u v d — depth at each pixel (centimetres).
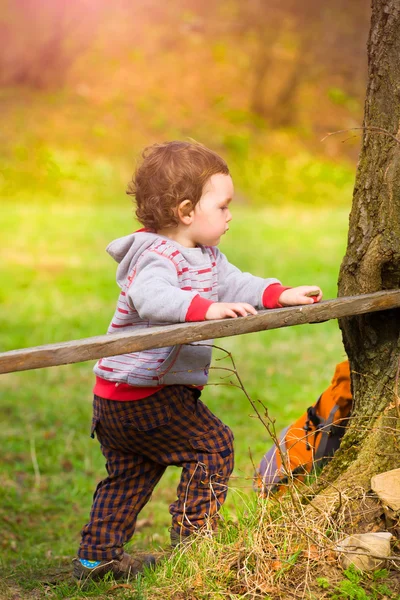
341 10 2730
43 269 1281
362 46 2772
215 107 2456
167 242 332
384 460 333
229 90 2536
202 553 318
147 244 332
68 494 551
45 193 1925
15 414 713
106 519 346
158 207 334
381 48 338
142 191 340
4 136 2080
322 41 2747
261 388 759
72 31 2356
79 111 2281
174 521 337
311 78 2692
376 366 348
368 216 344
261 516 325
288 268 1267
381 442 335
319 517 322
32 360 274
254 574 302
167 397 331
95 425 348
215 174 337
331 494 333
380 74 339
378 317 346
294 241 1519
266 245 1466
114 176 2033
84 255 1382
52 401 746
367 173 345
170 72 2536
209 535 325
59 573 376
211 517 334
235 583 301
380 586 290
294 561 302
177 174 331
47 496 547
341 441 359
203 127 2339
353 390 362
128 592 318
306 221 1775
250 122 2430
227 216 343
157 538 465
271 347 902
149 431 333
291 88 2478
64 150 2078
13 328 974
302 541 312
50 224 1598
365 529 318
